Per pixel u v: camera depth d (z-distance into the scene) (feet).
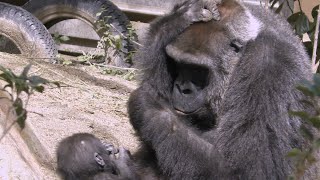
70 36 86.28
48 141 41.34
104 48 68.80
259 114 32.63
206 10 34.53
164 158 33.32
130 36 69.41
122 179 34.83
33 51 67.21
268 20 36.22
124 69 62.49
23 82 25.96
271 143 32.71
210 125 35.73
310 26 49.65
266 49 33.45
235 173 32.99
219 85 34.63
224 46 34.47
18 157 35.63
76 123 45.14
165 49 34.76
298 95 33.32
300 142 33.53
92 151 35.04
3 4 69.26
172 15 35.40
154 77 35.40
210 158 32.96
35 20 68.54
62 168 35.27
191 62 33.86
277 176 32.91
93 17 75.25
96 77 56.90
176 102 34.68
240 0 36.78
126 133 45.68
